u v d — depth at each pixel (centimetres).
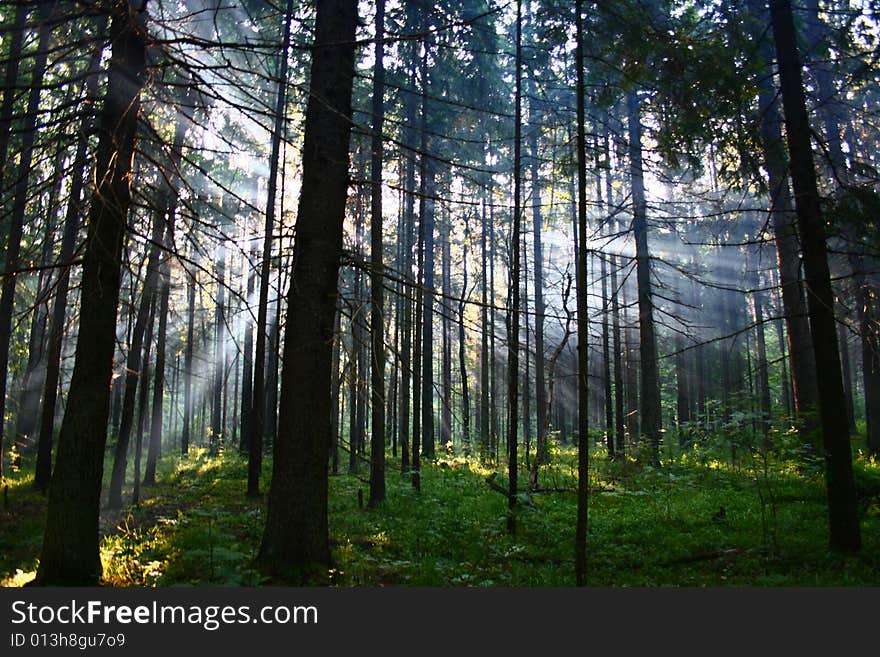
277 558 712
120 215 630
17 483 1564
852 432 2489
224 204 1498
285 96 1294
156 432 1700
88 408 672
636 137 1747
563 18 977
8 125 836
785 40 886
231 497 1445
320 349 750
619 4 823
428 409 2372
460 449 2638
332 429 761
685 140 904
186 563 750
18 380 2031
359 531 1024
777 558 820
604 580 763
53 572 649
